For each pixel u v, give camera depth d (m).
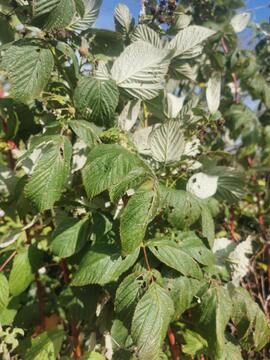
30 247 0.34
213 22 0.56
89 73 0.33
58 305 0.40
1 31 0.34
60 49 0.30
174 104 0.40
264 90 0.56
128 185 0.26
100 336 0.37
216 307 0.28
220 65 0.57
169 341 0.35
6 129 0.38
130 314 0.26
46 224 0.35
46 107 0.34
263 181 0.62
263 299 0.52
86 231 0.31
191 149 0.36
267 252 0.56
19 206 0.32
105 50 0.37
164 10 0.40
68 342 0.40
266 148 0.55
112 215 0.32
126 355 0.31
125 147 0.29
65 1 0.29
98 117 0.30
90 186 0.25
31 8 0.31
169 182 0.35
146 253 0.29
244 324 0.31
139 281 0.27
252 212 0.59
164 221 0.32
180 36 0.37
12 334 0.33
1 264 0.35
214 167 0.36
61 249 0.30
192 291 0.29
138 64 0.33
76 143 0.32
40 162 0.27
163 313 0.25
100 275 0.27
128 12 0.39
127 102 0.36
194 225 0.34
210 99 0.38
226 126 0.56
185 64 0.39
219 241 0.39
